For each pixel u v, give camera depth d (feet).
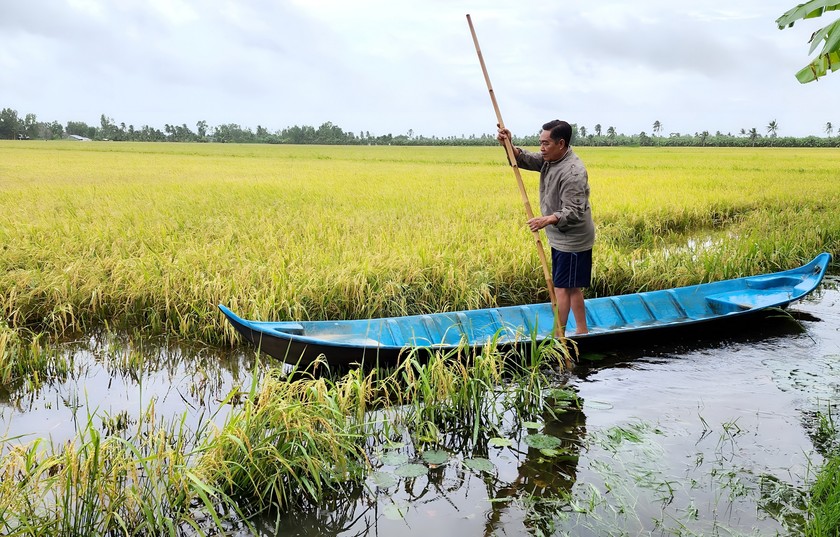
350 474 12.12
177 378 17.42
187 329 20.62
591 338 18.24
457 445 13.62
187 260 25.50
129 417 14.76
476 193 53.62
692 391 15.96
